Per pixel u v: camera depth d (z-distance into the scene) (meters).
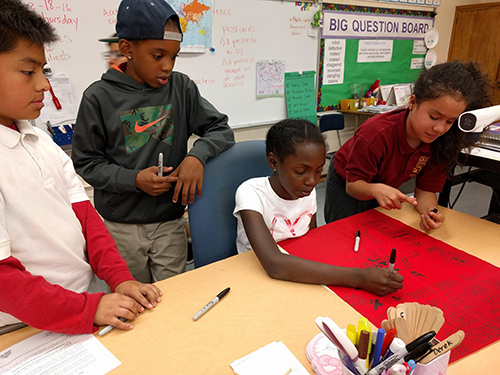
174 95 1.18
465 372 0.57
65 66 1.96
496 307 0.72
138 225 1.22
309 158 0.86
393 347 0.45
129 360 0.59
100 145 1.11
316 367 0.56
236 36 2.54
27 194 0.67
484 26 3.90
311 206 1.09
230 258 0.90
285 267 0.80
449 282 0.81
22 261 0.68
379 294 0.75
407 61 3.76
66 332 0.64
